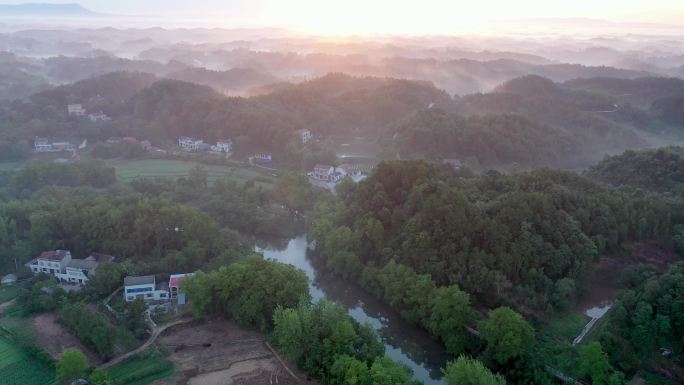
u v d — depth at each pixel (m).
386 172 178.00
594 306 135.62
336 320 116.25
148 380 110.06
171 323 130.00
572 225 148.00
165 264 148.00
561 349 114.06
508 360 111.00
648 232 156.38
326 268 166.00
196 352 120.62
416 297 129.88
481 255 138.50
